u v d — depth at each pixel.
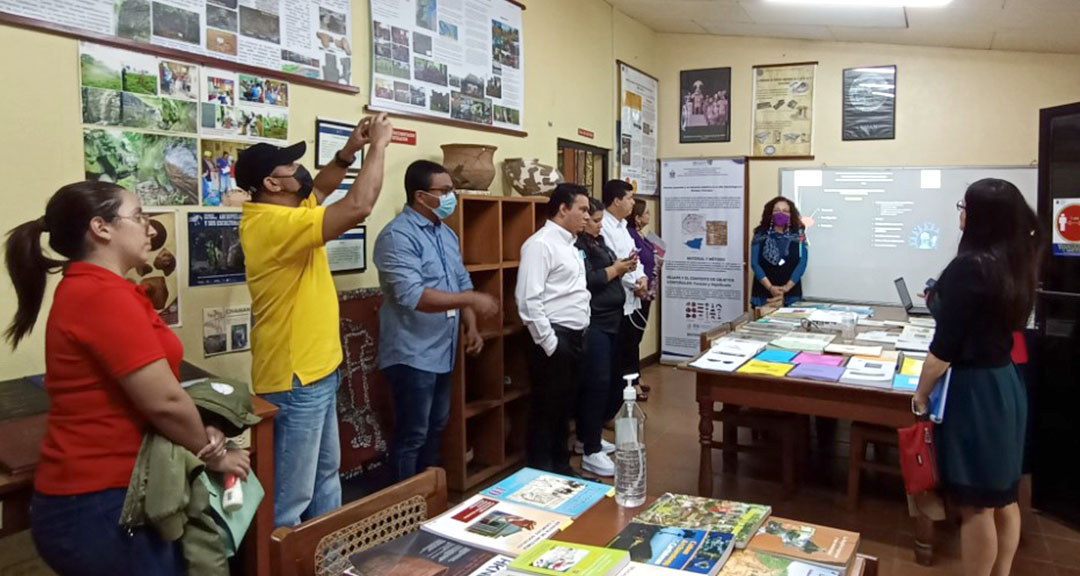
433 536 1.40
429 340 2.93
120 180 2.29
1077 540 3.03
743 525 1.41
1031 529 3.14
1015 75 5.41
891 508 3.32
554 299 3.24
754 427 3.48
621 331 4.46
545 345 3.19
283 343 2.17
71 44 2.16
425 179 2.92
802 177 6.07
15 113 2.04
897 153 5.80
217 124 2.58
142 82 2.34
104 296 1.46
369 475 3.21
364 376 3.18
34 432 1.70
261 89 2.75
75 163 2.18
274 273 2.14
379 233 3.11
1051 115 3.17
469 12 3.90
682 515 1.47
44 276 1.63
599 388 3.61
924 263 5.76
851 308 4.82
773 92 6.14
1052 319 3.19
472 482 3.54
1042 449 3.29
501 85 4.19
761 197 6.25
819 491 3.54
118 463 1.50
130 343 1.46
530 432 3.36
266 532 2.04
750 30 5.90
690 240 6.45
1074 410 3.13
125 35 2.29
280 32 2.82
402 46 3.44
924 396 2.26
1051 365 3.22
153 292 2.39
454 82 3.80
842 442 4.34
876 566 1.34
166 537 1.52
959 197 5.61
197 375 2.11
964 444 2.16
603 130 5.53
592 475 3.66
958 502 2.22
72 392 1.48
